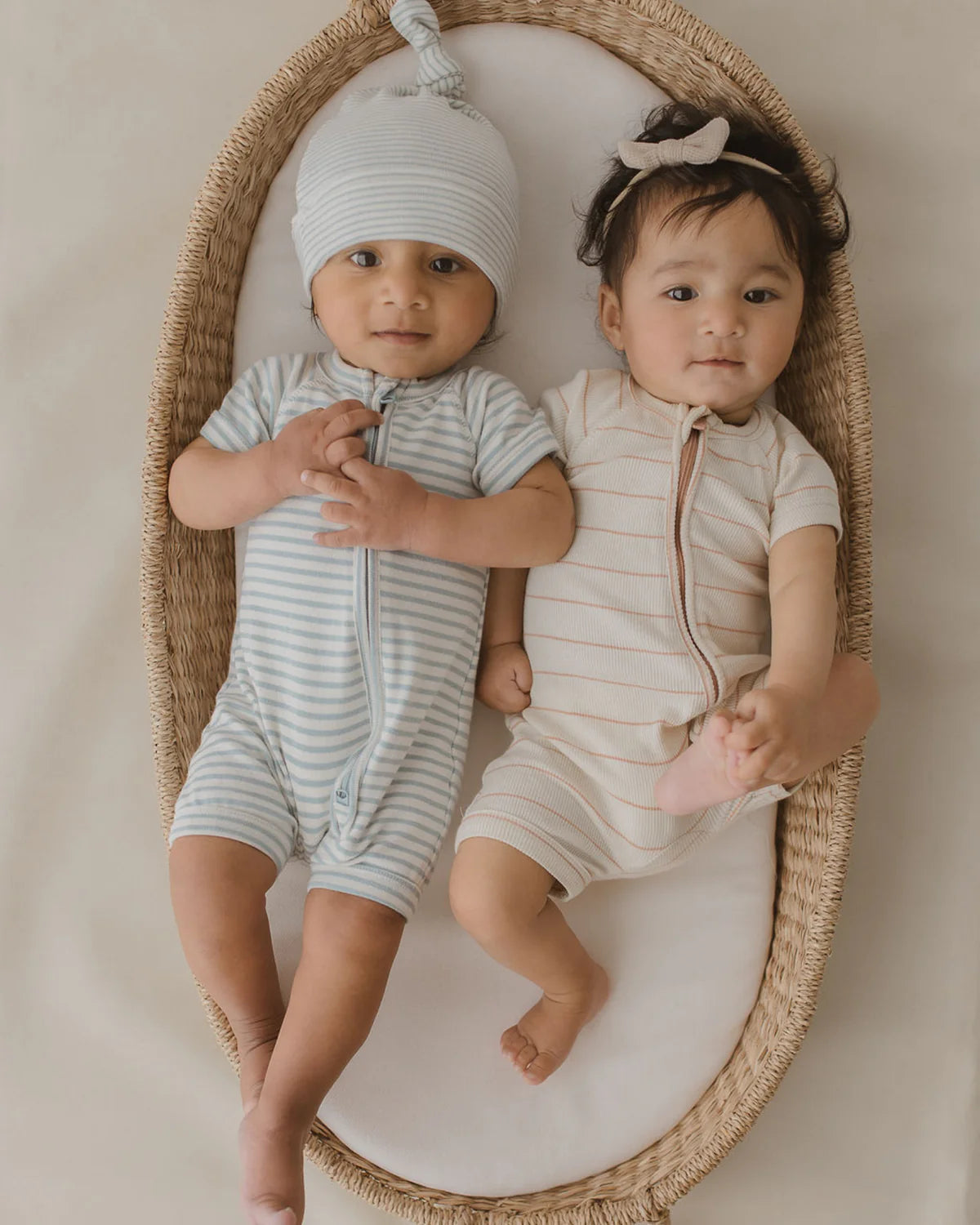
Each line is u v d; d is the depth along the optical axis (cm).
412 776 139
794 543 141
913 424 178
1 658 176
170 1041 170
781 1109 170
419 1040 149
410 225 138
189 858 132
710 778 131
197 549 156
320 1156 145
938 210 180
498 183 144
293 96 155
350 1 155
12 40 181
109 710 178
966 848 174
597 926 153
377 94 149
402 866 135
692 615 140
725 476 142
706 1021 150
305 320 160
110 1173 168
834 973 172
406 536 135
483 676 150
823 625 137
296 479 137
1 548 177
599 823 140
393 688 138
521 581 152
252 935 133
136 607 179
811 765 134
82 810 175
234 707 141
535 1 158
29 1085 168
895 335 179
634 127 159
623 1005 151
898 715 176
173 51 182
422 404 145
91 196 181
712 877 154
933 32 181
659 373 143
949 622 177
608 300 152
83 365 180
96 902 174
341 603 138
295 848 142
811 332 158
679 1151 147
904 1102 170
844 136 180
